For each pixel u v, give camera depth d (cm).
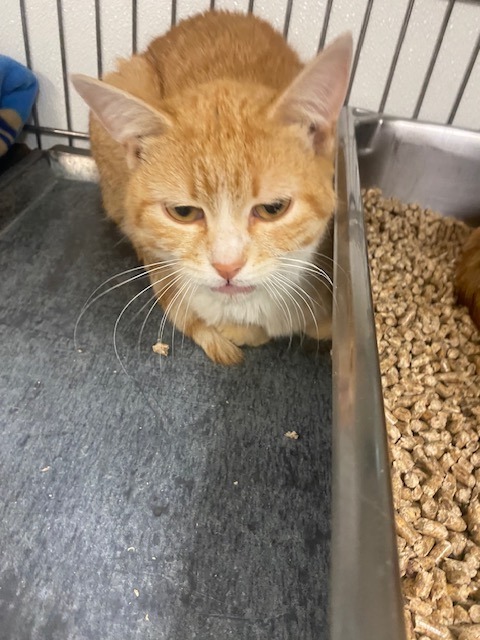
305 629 19
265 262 23
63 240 36
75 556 21
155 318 31
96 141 33
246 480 24
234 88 24
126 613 19
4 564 20
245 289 24
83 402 26
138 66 30
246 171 22
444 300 31
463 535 21
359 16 38
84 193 41
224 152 22
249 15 35
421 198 38
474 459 23
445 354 28
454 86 39
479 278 30
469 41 37
